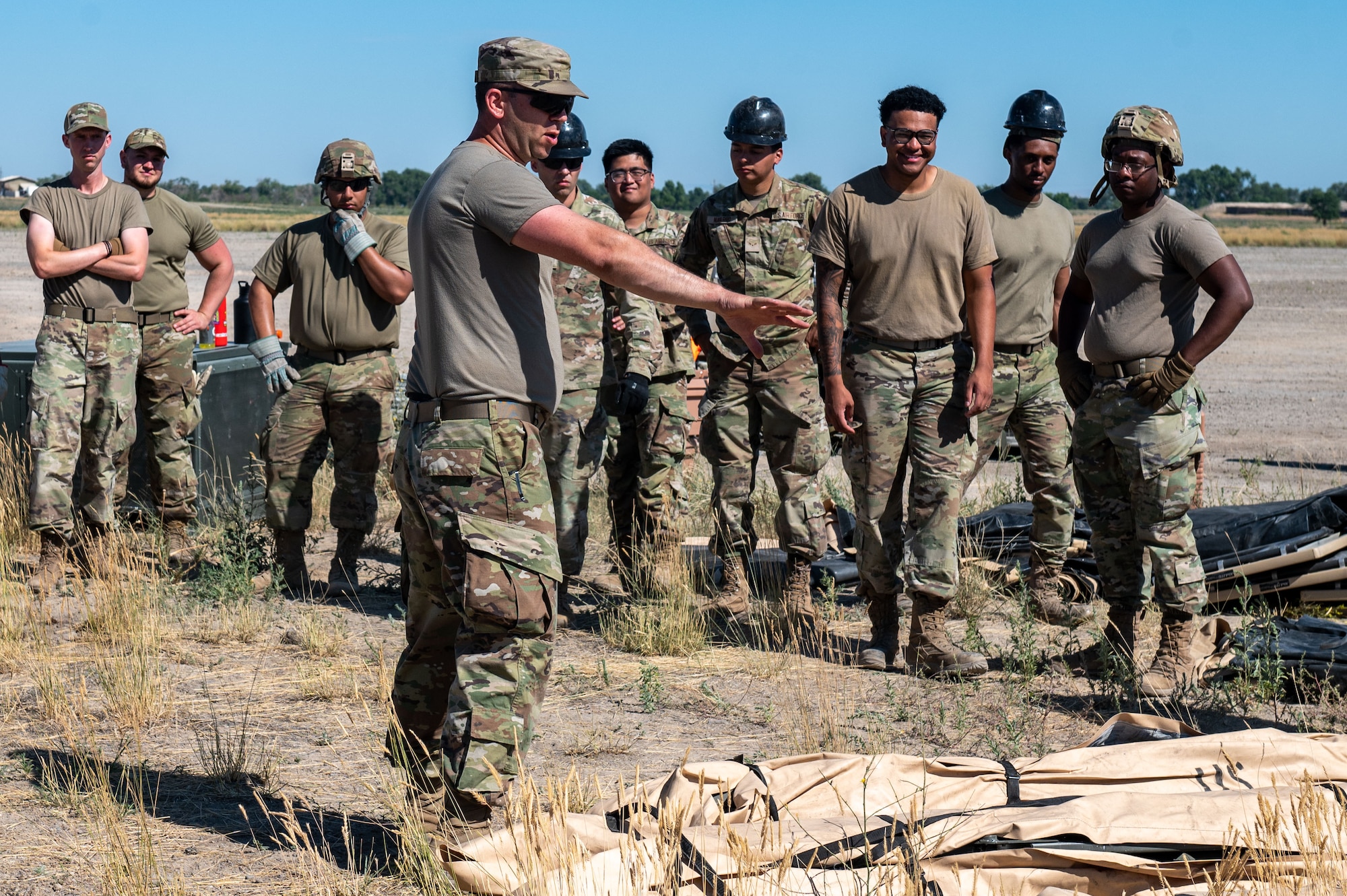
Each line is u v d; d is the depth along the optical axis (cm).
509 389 325
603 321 664
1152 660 550
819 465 627
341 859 346
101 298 658
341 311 657
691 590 653
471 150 329
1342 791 335
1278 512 651
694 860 306
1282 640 527
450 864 307
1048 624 640
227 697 495
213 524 791
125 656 528
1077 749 371
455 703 328
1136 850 313
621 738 460
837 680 541
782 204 612
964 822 326
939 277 526
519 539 323
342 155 636
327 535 842
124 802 379
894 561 557
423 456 325
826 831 327
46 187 653
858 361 542
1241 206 18450
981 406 526
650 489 670
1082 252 523
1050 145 603
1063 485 636
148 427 712
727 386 634
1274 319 2923
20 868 333
